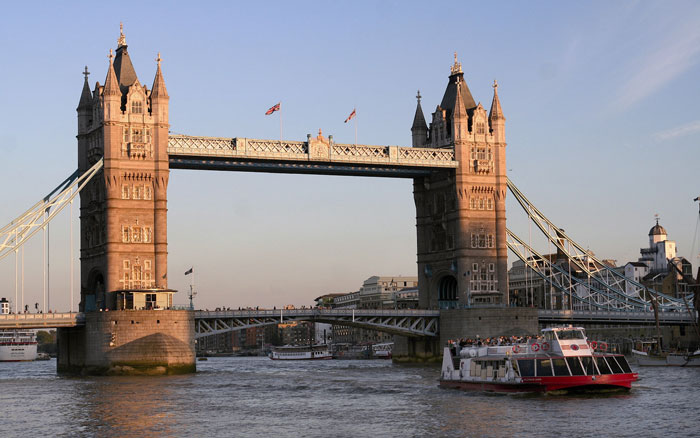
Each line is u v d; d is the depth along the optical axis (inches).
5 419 3597.4
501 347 4156.0
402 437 3051.2
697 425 3176.7
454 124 7381.9
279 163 6850.4
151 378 5693.9
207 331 6510.8
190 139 6496.1
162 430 3275.1
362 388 4697.3
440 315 7362.2
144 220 6318.9
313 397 4281.5
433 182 7667.3
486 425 3225.9
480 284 7372.1
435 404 3801.7
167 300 6250.0
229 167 6776.6
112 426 3373.5
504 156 7544.3
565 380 3939.5
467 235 7357.3
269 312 6742.1
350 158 6934.1
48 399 4308.6
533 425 3201.3
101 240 6368.1
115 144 6264.8
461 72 7721.5
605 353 4057.6
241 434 3171.8
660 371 5644.7
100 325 5994.1
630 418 3326.8
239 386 4960.6
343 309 7032.5
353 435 3115.2
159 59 6456.7
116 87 6318.9
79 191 6343.5
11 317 5890.8
